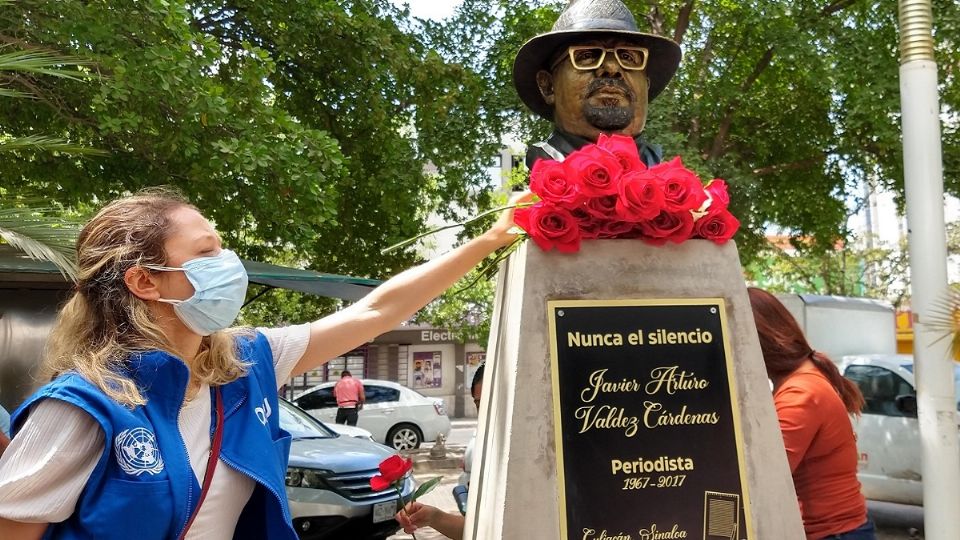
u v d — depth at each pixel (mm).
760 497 2154
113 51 6602
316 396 15477
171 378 1536
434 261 2117
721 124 11836
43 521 1403
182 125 6953
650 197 2049
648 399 2123
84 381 1471
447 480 11750
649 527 2053
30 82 7152
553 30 2797
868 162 12430
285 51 9273
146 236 1622
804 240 14086
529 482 2008
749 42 11727
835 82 10102
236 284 1659
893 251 20516
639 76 2699
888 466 7457
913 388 7395
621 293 2168
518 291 2148
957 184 11352
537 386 2062
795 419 2496
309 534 6117
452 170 10719
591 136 2648
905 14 5430
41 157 7824
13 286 6672
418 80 9977
